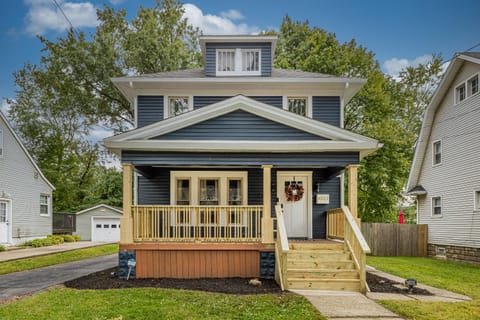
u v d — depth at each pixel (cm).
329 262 898
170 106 1302
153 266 946
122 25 2572
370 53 2609
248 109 1016
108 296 726
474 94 1490
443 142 1712
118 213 2722
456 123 1616
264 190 974
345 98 1424
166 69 2367
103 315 599
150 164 981
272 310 636
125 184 965
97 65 2325
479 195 1468
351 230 928
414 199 2886
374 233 1803
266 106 1008
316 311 636
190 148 960
